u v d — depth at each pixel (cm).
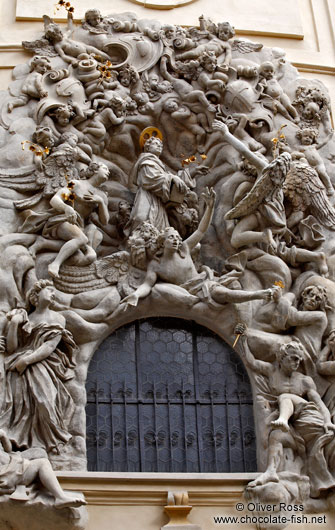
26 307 918
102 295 947
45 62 1050
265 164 988
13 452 853
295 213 1009
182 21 1148
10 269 927
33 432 867
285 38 1170
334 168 1050
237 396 952
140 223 987
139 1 1154
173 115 1050
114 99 1034
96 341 941
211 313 963
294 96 1080
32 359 881
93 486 859
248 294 945
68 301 935
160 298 955
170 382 953
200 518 862
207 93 1059
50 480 827
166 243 963
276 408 919
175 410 941
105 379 945
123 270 966
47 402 870
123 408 934
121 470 909
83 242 952
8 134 1006
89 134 1024
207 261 1005
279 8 1188
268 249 987
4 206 961
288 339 948
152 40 1081
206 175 1046
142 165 1014
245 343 951
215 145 1049
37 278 942
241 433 937
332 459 884
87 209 983
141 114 1055
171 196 1004
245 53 1098
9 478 825
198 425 937
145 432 927
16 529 834
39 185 974
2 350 889
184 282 968
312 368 935
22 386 878
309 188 1009
